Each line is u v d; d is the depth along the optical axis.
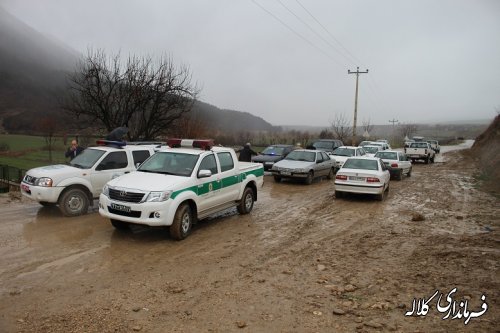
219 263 6.28
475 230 8.71
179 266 6.10
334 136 45.75
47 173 8.93
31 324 4.19
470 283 5.51
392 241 7.75
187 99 18.97
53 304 4.68
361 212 10.74
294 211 10.74
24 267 5.89
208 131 23.75
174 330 4.13
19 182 14.08
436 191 14.99
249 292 5.15
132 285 5.30
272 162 18.84
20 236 7.48
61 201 8.96
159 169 8.30
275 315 4.51
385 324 4.32
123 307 4.64
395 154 19.23
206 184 8.27
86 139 23.19
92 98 16.62
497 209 11.28
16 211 9.62
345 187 12.55
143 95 17.23
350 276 5.79
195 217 8.02
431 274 5.87
